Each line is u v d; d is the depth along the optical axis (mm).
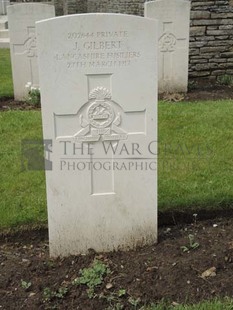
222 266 3074
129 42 2924
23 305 2783
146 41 2936
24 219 3666
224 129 5633
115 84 2996
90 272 2998
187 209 3834
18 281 3002
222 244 3340
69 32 2844
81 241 3287
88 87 2977
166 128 5648
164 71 7547
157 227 3541
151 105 3066
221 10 8203
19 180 4336
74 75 2932
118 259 3215
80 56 2900
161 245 3371
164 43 7383
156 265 3105
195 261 3121
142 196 3256
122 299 2803
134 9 13102
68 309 2748
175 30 7340
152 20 2898
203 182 4242
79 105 2996
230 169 4527
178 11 7227
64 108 2979
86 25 2850
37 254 3377
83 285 2930
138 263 3137
